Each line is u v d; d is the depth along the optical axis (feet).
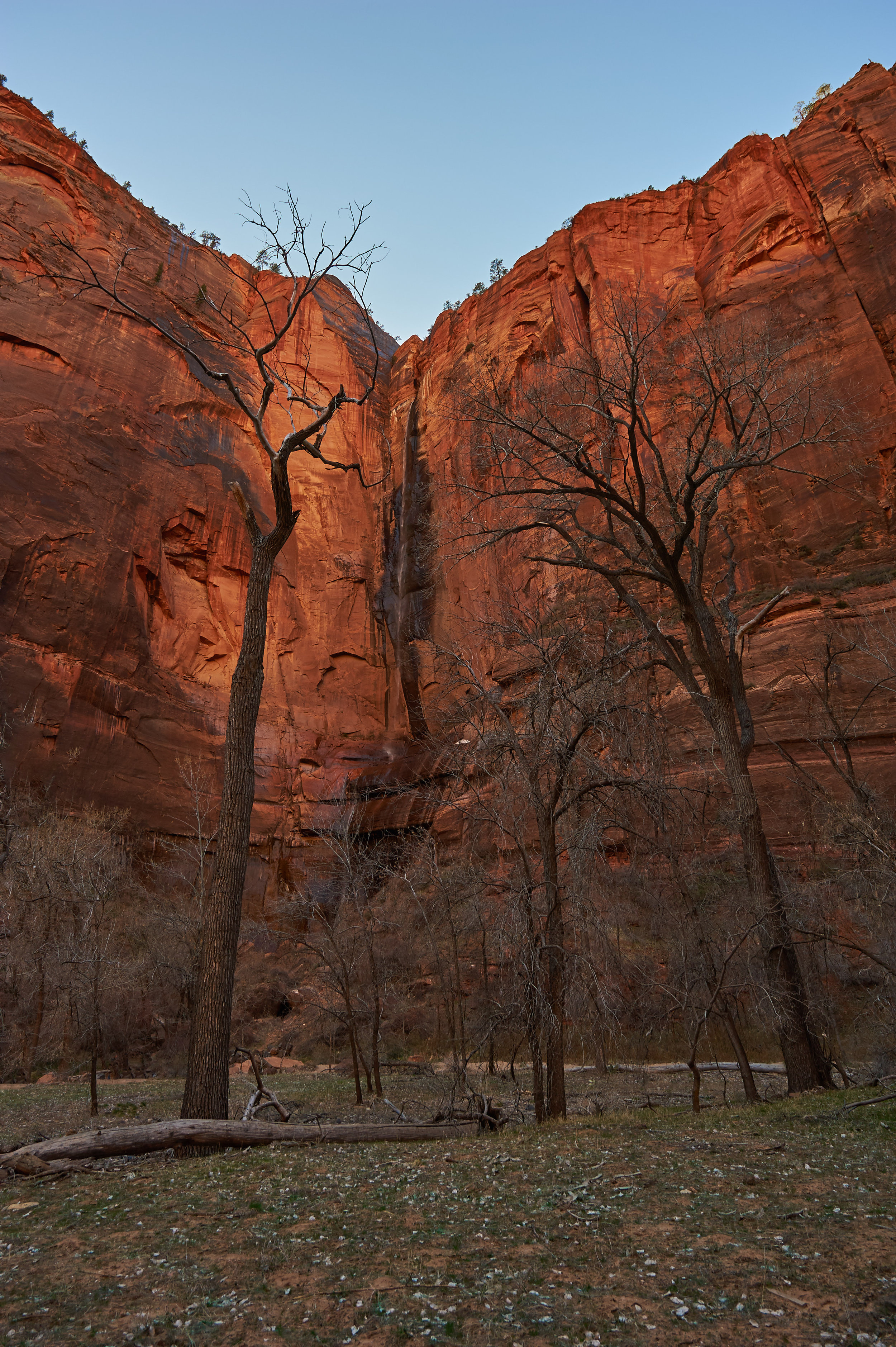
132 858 116.16
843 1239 15.03
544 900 39.42
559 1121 33.68
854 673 83.46
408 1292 13.48
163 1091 65.57
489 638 51.16
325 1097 56.95
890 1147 23.31
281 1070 81.61
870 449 101.55
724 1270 13.78
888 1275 13.19
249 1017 99.25
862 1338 11.08
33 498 126.11
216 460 164.14
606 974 39.04
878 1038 49.32
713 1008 41.09
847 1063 50.83
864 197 121.19
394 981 86.79
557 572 96.94
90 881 80.38
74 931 80.02
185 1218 18.71
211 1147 28.35
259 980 105.40
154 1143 27.27
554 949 37.14
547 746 40.65
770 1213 16.89
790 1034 40.47
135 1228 18.02
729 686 49.16
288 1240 16.60
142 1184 22.84
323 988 94.68
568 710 42.73
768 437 55.16
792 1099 35.88
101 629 128.47
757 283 126.82
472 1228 16.93
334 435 194.59
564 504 59.41
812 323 115.75
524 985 36.81
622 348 67.26
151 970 83.41
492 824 43.39
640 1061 64.39
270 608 164.14
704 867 51.34
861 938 56.44
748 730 48.55
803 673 86.99
